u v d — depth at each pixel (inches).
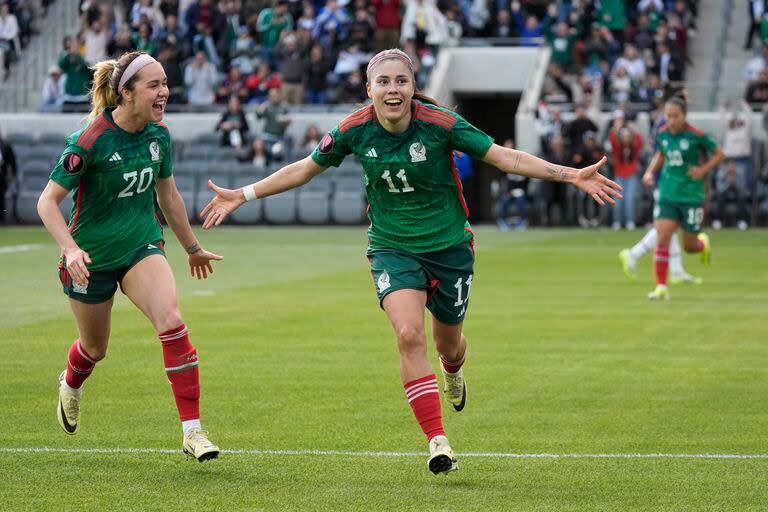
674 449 895.7
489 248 2947.8
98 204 842.2
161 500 753.6
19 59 4372.5
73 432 905.5
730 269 2402.8
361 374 1229.1
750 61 3927.2
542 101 3762.3
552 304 1834.4
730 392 1125.7
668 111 1849.2
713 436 939.3
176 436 942.4
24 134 3983.8
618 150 3558.1
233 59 4092.0
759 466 841.5
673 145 1851.6
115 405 1067.9
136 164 842.2
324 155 841.5
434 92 3833.7
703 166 1855.3
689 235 1887.3
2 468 839.1
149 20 4025.6
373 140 820.6
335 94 3973.9
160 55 4015.8
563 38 3919.8
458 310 863.1
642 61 3863.2
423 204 831.7
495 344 1435.8
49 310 1771.7
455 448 903.1
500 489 780.6
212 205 861.8
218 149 3838.6
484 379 1201.4
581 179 809.5
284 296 1953.7
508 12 4114.2
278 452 887.1
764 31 3919.8
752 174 3617.1
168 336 829.8
